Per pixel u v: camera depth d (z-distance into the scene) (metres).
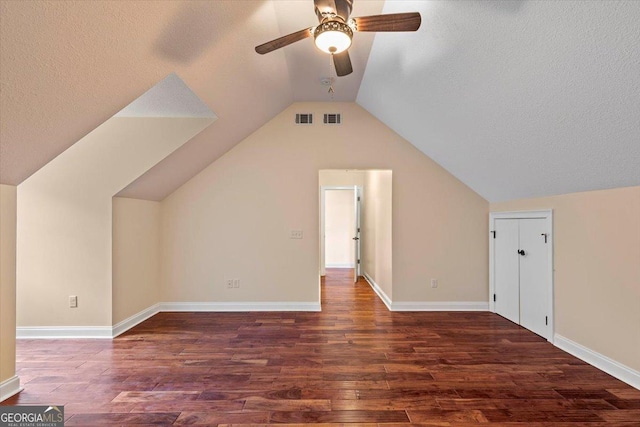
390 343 3.21
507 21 1.81
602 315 2.60
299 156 4.37
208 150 3.94
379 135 4.36
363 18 1.83
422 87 2.96
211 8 1.98
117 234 3.50
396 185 4.37
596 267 2.66
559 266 3.10
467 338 3.34
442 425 1.94
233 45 2.45
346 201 8.43
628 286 2.38
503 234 4.04
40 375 2.55
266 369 2.65
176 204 4.34
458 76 2.51
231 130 3.86
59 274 3.40
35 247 3.40
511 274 3.88
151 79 2.25
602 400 2.19
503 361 2.79
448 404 2.16
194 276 4.35
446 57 2.42
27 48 1.46
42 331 3.38
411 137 4.17
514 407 2.12
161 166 3.54
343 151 4.37
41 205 3.41
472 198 4.36
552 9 1.57
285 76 3.49
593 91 1.79
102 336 3.38
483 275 4.36
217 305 4.35
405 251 4.37
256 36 2.52
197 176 4.35
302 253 4.38
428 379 2.49
